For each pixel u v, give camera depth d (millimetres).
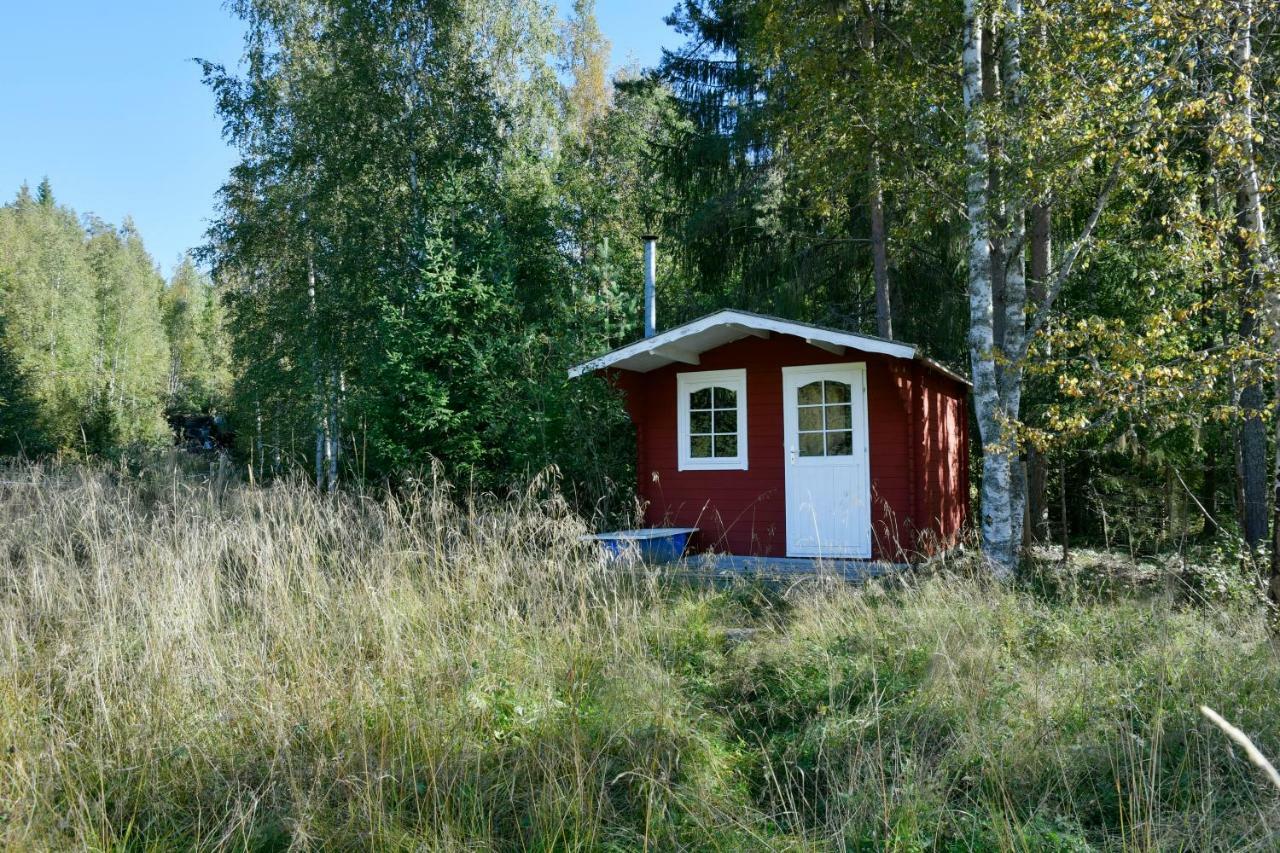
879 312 14445
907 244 14930
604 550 6750
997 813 3480
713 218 16438
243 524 6125
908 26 11836
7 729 3920
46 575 5383
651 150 18297
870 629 5770
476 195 16172
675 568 8164
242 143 18172
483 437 12883
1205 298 7824
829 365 10508
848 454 10375
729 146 16547
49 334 32500
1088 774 3910
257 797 3668
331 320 16422
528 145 19062
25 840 3197
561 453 12961
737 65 17000
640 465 11539
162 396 36781
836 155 11891
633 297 17109
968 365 15766
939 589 6645
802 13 11758
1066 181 8438
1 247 35344
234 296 18484
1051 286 9148
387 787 3758
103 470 11727
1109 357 6816
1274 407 6352
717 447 11141
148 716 4121
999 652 5328
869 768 3795
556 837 3418
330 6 17562
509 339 13531
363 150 16266
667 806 3758
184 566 5391
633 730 4316
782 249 16109
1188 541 12328
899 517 10031
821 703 4844
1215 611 6207
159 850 3303
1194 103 6961
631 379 11398
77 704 4227
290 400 17875
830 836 3461
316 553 5727
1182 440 12172
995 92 10406
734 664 5594
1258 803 3482
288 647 4645
